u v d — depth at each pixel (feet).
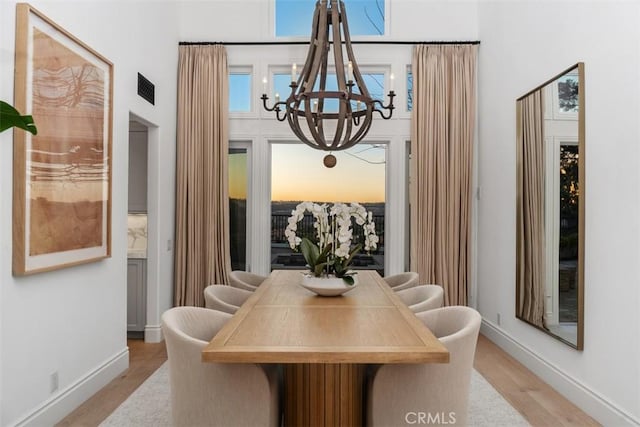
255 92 15.92
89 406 9.10
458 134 15.31
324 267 9.27
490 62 14.39
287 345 5.59
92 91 9.47
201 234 15.38
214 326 7.68
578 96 9.17
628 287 7.73
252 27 15.88
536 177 11.01
